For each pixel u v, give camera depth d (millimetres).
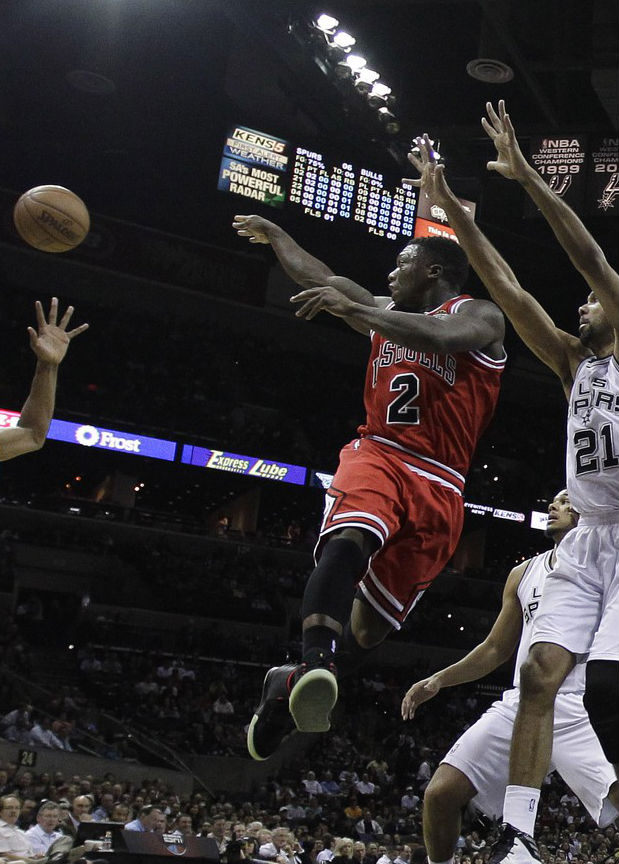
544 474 33531
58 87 25344
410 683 26906
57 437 26781
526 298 3908
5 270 28266
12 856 8969
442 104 24797
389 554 3404
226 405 29906
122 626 25234
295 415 31641
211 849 6770
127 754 19266
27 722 17734
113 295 29922
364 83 21969
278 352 31953
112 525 27500
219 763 21500
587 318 3752
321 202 23203
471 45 23422
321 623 3014
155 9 24109
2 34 23922
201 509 31828
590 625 3512
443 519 3424
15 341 27891
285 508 31312
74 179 27312
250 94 27406
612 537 3529
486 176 26594
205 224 28109
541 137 19797
